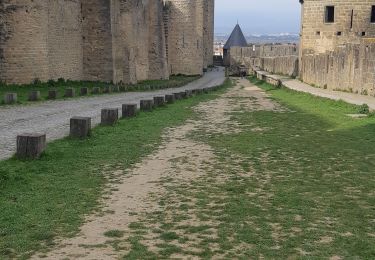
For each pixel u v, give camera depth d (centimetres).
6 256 576
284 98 2989
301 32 4488
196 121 1819
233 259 571
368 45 2686
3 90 2541
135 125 1619
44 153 1075
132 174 982
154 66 5550
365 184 930
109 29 3900
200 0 6669
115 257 573
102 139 1339
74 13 3712
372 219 728
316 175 997
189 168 1045
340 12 4103
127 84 4078
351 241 634
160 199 813
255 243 621
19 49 2794
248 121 1834
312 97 2800
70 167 1014
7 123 1538
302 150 1258
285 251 596
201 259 570
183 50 6562
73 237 637
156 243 618
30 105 2061
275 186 906
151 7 5441
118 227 676
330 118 1919
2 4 2703
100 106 2200
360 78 2803
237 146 1307
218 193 854
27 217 707
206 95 3244
